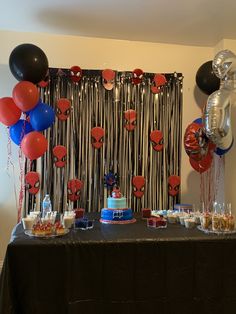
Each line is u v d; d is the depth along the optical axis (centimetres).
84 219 242
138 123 332
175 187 336
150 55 348
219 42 345
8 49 324
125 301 193
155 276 196
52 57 331
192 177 349
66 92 321
